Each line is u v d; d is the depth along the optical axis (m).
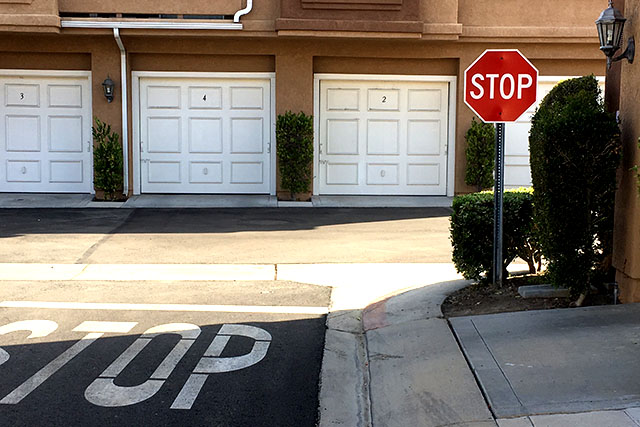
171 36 15.33
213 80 16.22
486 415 4.26
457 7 15.38
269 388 5.12
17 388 4.98
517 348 5.32
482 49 16.08
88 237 11.42
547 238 6.33
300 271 9.24
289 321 6.94
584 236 6.21
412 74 16.36
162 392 4.97
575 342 5.33
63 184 16.39
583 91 6.45
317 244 11.04
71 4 14.99
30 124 16.20
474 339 5.63
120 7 15.06
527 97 7.04
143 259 9.85
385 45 16.02
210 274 9.05
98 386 5.05
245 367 5.55
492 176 16.17
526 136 16.52
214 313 7.18
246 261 9.80
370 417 4.65
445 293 7.39
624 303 6.30
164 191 16.42
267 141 16.42
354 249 10.66
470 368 5.03
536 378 4.71
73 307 7.35
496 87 7.06
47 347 5.94
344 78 16.30
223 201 15.71
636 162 5.95
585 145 6.05
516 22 15.68
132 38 15.59
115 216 13.72
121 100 15.76
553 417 4.13
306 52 15.89
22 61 15.95
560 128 6.04
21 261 9.61
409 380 5.09
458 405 4.46
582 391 4.45
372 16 15.09
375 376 5.34
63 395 4.87
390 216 14.01
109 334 6.36
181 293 8.05
